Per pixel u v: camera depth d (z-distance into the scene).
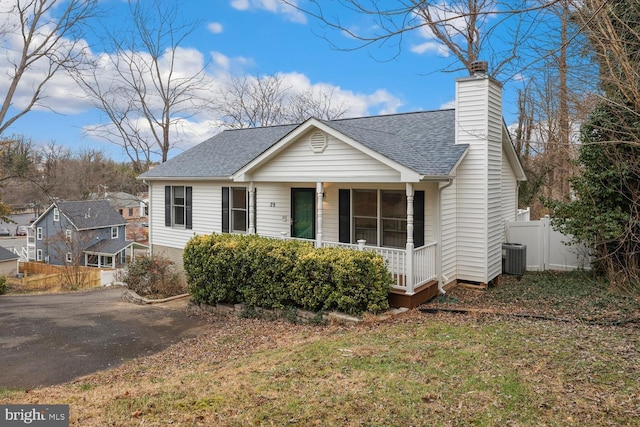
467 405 4.29
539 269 12.60
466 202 10.64
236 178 11.45
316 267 8.71
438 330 7.08
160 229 15.64
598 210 9.97
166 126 26.77
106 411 4.71
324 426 4.03
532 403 4.27
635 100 5.70
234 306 10.28
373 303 8.36
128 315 10.74
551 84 10.84
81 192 45.66
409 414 4.17
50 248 37.78
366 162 9.35
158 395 5.14
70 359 7.61
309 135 10.21
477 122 10.36
